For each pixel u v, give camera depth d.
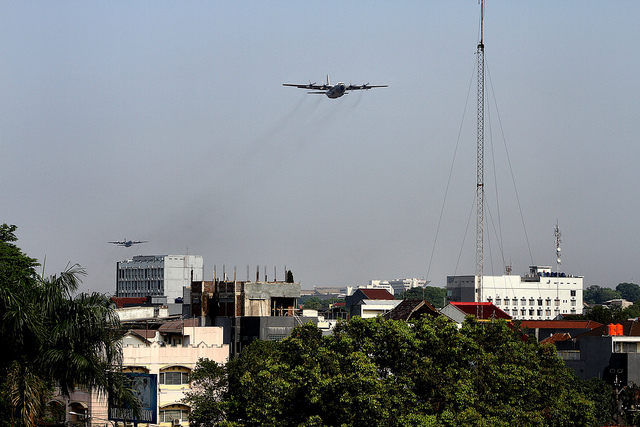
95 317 63.34
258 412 78.75
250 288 157.38
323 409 78.06
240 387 88.94
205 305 159.25
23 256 105.75
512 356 92.75
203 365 104.38
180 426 112.00
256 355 103.00
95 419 102.62
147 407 89.31
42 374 61.84
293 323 150.12
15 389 59.81
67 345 62.19
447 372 86.25
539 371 93.94
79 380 63.31
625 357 145.25
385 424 76.81
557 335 181.75
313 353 85.12
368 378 77.00
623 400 133.00
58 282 63.94
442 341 90.56
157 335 128.12
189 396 103.12
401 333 88.12
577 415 92.38
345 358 81.88
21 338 59.25
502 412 83.94
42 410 63.06
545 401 91.75
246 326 150.50
